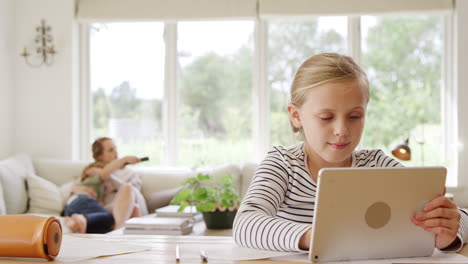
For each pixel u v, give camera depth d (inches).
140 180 147.7
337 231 33.5
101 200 138.4
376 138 164.4
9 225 35.1
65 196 141.3
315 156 47.5
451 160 160.7
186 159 172.6
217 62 171.6
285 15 163.0
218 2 165.5
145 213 139.2
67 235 46.6
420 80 163.0
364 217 33.8
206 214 93.5
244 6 164.6
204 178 97.1
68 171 152.5
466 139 154.1
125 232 88.1
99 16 168.6
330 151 39.4
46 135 168.2
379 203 34.1
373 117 164.7
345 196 33.0
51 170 152.9
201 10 165.6
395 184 34.0
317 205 32.8
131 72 174.7
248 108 170.4
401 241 35.1
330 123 39.1
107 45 174.6
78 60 172.7
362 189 33.2
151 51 173.8
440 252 37.8
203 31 171.9
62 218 132.1
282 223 37.3
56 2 168.2
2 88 163.2
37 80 168.7
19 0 168.7
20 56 168.7
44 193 140.3
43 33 167.8
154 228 87.1
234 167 146.1
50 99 168.2
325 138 39.2
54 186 144.0
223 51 171.3
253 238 37.7
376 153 51.8
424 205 35.2
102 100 175.0
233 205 94.3
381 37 164.6
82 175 142.9
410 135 163.0
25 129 168.9
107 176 141.2
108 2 168.9
